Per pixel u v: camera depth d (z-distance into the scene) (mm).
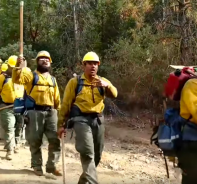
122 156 9516
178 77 3816
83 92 5301
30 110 6391
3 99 7699
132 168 8219
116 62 14633
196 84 3707
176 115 3844
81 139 5137
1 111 7648
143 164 8758
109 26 17250
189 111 3645
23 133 9062
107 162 8516
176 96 3826
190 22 11867
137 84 13492
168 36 12570
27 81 6301
